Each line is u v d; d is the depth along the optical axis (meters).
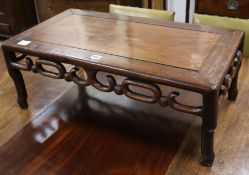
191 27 1.70
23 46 1.64
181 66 1.34
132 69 1.35
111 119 1.74
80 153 1.53
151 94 1.83
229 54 1.41
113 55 1.47
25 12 3.20
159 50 1.49
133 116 1.76
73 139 1.62
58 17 1.97
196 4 2.33
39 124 1.75
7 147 1.60
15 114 1.86
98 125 1.70
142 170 1.41
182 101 1.78
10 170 1.46
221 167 1.41
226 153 1.48
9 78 2.28
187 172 1.40
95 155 1.51
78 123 1.73
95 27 1.79
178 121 1.69
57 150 1.56
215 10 2.27
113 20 1.87
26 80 2.19
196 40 1.55
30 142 1.62
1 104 1.97
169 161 1.45
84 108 1.85
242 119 1.66
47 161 1.50
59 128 1.71
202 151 1.39
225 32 1.61
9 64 1.74
